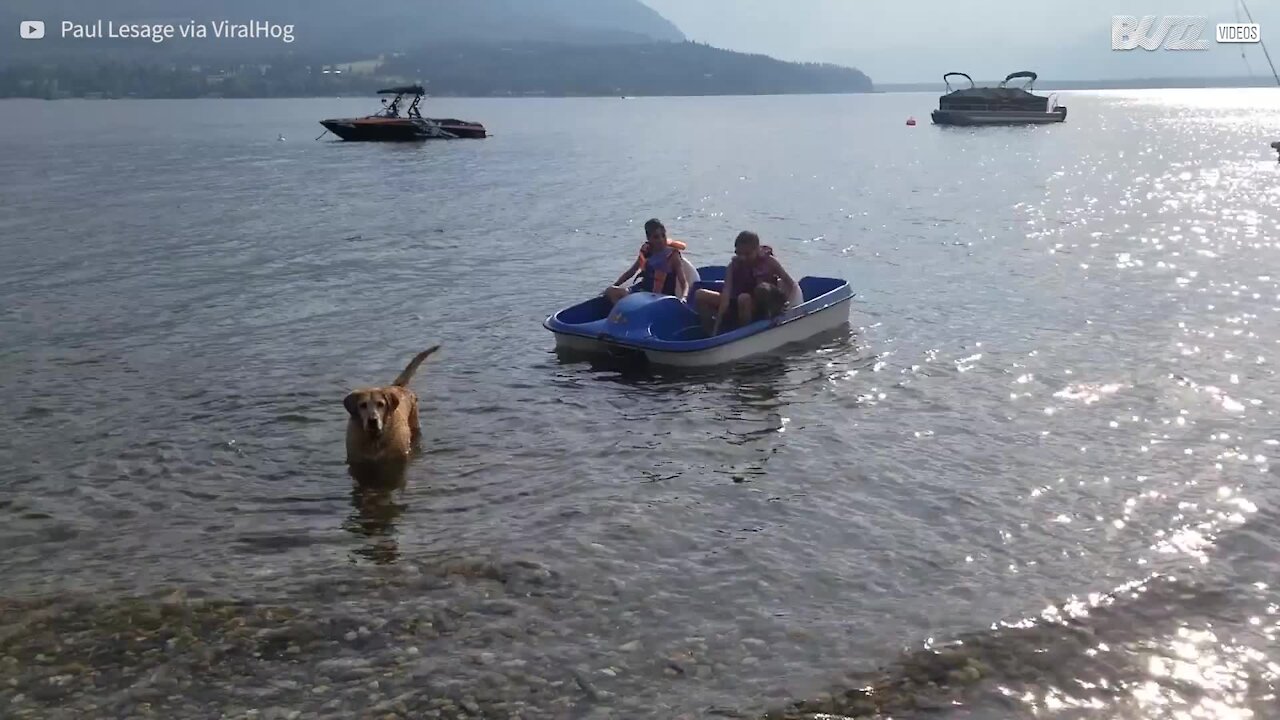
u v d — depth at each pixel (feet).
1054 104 274.77
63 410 30.53
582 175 120.16
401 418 26.73
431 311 44.37
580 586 19.79
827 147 182.19
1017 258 56.49
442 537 22.03
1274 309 41.91
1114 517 22.75
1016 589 19.63
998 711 15.97
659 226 39.93
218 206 85.92
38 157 151.64
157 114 425.69
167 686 16.58
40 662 17.20
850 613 18.79
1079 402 30.78
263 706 16.05
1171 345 36.70
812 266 55.62
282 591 19.60
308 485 24.99
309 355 36.96
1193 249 58.23
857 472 25.66
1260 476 24.85
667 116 418.72
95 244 64.18
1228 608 18.86
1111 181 105.81
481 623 18.45
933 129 258.57
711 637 18.01
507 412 30.60
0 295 47.65
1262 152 153.17
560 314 38.24
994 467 25.84
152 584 19.89
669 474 25.67
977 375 33.83
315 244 64.28
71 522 22.84
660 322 36.73
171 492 24.56
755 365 35.50
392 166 134.82
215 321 42.37
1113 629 18.22
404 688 16.51
